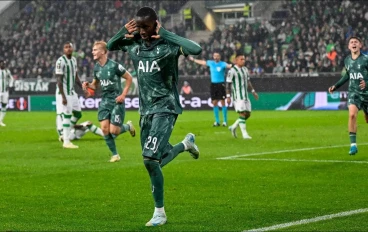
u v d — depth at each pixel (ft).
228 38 142.72
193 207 29.76
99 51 47.39
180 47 25.81
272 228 24.91
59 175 41.06
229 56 137.49
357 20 136.05
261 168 43.01
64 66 58.13
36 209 29.73
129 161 48.08
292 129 76.38
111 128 47.19
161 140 25.71
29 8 164.14
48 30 158.20
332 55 126.11
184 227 25.44
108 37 152.15
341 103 115.65
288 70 127.34
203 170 42.37
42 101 132.26
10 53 155.12
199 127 82.38
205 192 33.94
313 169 42.09
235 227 25.29
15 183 37.86
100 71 47.50
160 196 25.93
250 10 153.28
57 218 27.61
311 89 117.29
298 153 51.52
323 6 141.59
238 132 74.02
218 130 77.36
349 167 42.78
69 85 58.59
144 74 26.37
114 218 27.53
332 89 49.70
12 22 164.35
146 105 26.58
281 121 89.76
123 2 159.12
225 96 84.43
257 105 120.67
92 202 31.42
